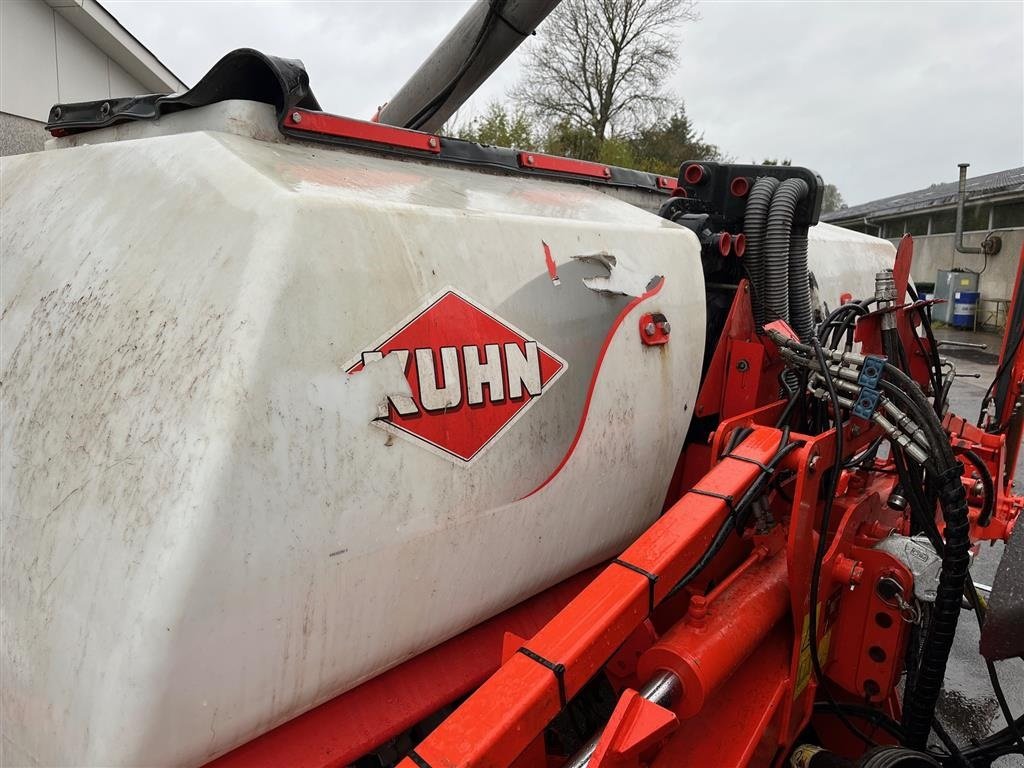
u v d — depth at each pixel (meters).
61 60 8.59
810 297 2.77
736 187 2.51
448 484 1.38
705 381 2.25
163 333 1.17
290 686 1.21
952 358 12.87
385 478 1.26
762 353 2.22
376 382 1.25
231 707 1.13
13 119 7.89
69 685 1.08
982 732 2.98
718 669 1.50
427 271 1.36
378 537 1.27
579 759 1.25
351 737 1.37
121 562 1.06
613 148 23.45
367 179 1.52
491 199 1.75
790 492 2.08
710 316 2.41
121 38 9.09
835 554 1.97
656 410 1.91
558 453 1.62
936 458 1.78
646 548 1.50
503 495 1.50
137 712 1.02
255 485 1.09
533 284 1.57
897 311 2.28
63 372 1.28
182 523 1.03
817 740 2.35
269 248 1.15
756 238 2.39
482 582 1.53
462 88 3.00
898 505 2.35
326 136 1.69
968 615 4.00
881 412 1.86
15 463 1.28
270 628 1.14
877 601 1.99
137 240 1.31
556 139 24.36
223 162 1.31
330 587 1.21
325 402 1.17
